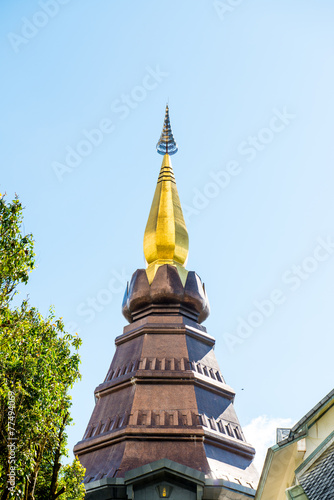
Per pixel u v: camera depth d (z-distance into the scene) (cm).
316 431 3042
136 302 6862
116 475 5162
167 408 5712
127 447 5388
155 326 6500
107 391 6125
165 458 5212
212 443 5531
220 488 5091
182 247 7225
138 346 6412
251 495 5197
